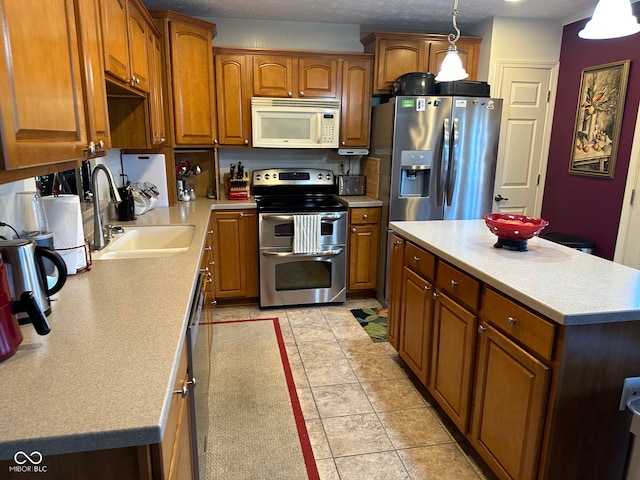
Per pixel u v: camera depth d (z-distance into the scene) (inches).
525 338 59.8
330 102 146.1
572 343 54.1
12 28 34.0
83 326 46.7
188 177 154.2
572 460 58.4
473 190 142.3
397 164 136.6
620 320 54.1
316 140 147.9
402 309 101.8
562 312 52.9
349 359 111.5
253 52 140.5
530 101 156.8
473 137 138.3
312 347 117.9
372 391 97.3
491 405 68.1
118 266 69.7
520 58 152.0
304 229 138.6
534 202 164.7
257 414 88.6
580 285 62.9
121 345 42.5
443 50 150.6
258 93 143.1
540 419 57.4
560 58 154.7
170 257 75.4
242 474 72.6
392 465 75.3
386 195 142.4
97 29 59.9
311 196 158.2
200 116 138.0
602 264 73.8
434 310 86.0
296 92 145.6
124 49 78.7
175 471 40.6
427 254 88.1
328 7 136.4
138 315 49.7
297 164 164.7
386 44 146.6
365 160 161.0
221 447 78.9
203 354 70.7
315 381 101.1
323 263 144.4
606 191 136.6
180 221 109.6
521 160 161.0
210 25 133.6
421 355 92.2
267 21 152.1
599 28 67.8
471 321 72.6
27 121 36.6
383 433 83.5
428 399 94.5
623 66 128.2
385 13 143.1
